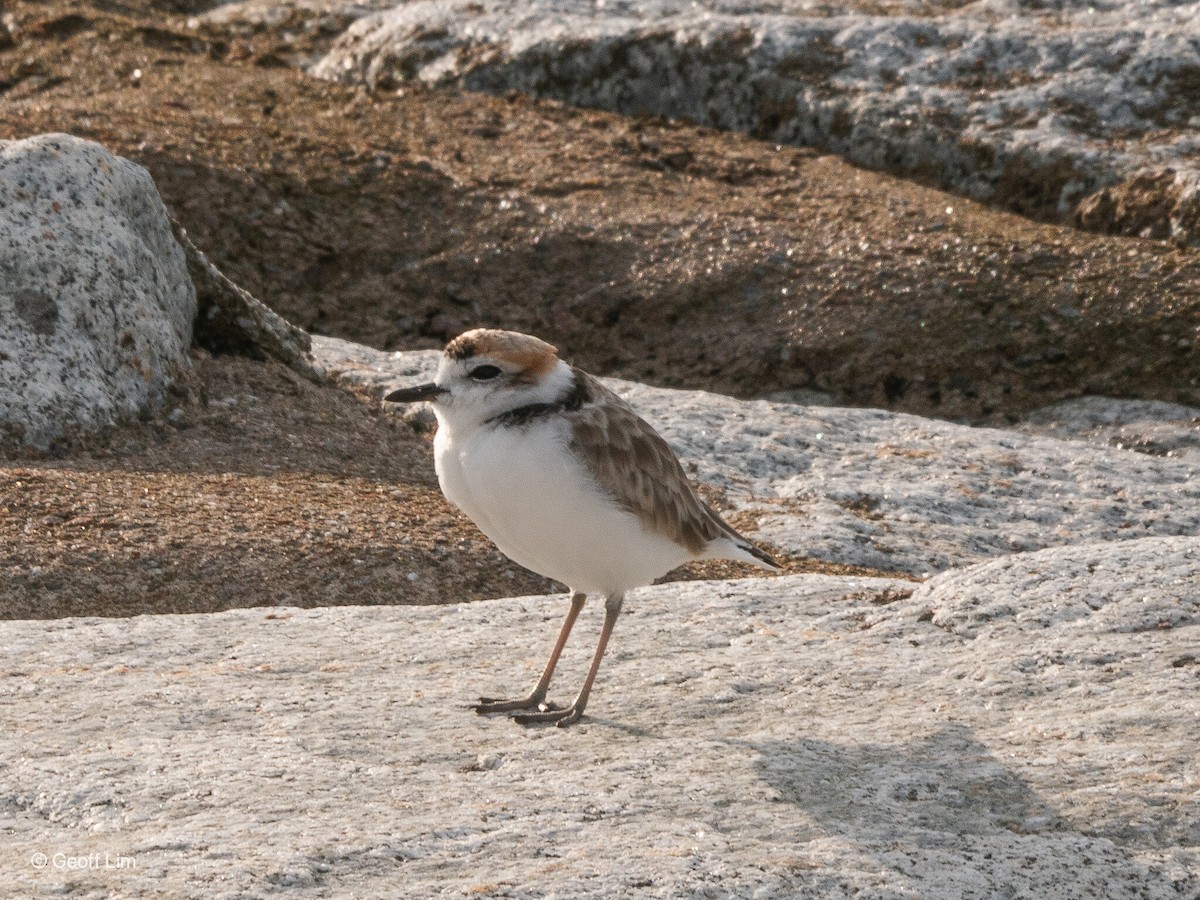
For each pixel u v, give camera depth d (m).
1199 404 15.95
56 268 12.21
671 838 5.81
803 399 16.59
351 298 17.91
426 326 17.55
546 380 7.21
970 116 20.84
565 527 7.18
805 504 12.54
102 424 11.90
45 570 9.70
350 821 5.89
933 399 16.48
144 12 27.16
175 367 12.74
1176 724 6.99
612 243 18.38
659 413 14.02
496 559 10.55
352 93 22.58
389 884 5.38
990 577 8.78
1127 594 8.44
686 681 7.76
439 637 8.44
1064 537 12.42
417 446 12.71
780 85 21.92
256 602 9.72
